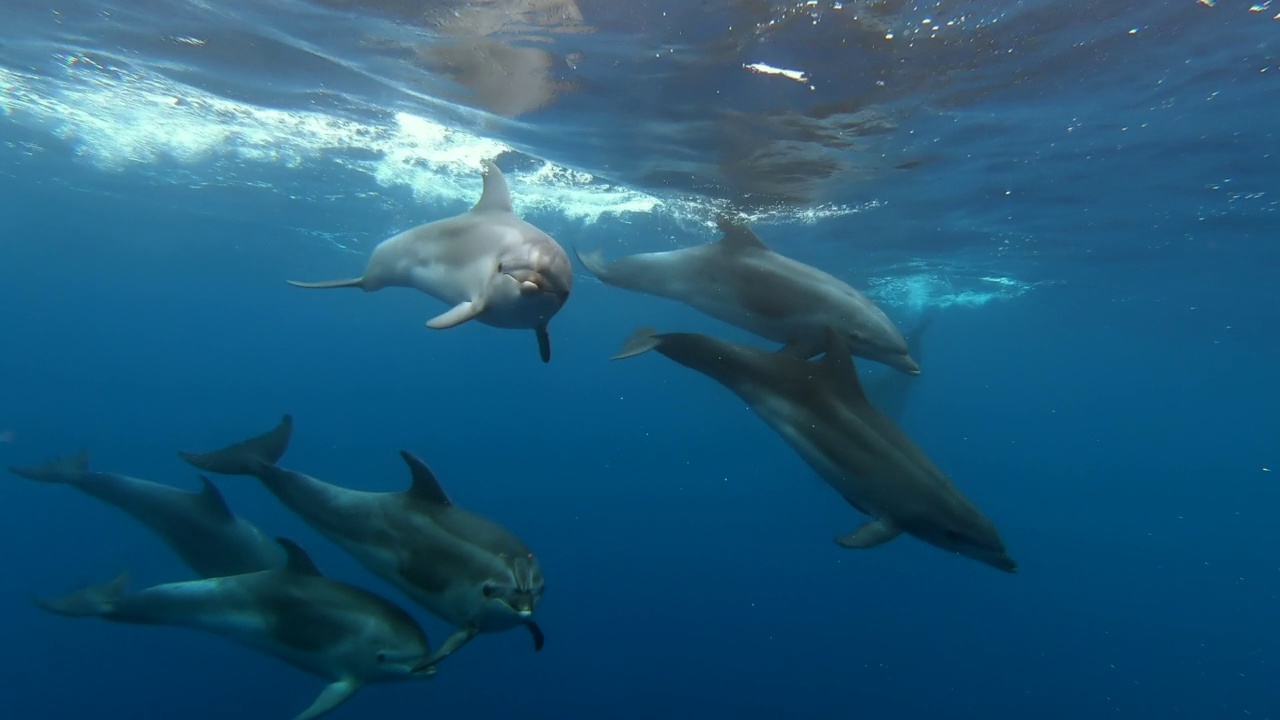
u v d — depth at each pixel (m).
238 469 6.96
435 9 8.16
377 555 6.41
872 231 17.61
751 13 7.55
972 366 61.00
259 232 28.41
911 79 8.91
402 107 12.08
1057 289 25.78
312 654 6.47
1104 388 71.06
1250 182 12.70
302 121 13.79
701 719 13.70
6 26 10.65
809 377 6.45
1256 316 27.86
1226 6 7.00
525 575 6.00
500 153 14.04
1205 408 78.75
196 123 14.91
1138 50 7.95
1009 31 7.60
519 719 13.22
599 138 12.26
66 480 9.38
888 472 5.89
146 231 31.47
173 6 9.25
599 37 8.36
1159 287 24.08
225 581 6.78
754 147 11.95
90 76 12.63
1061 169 12.40
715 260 8.60
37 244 39.22
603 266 9.53
